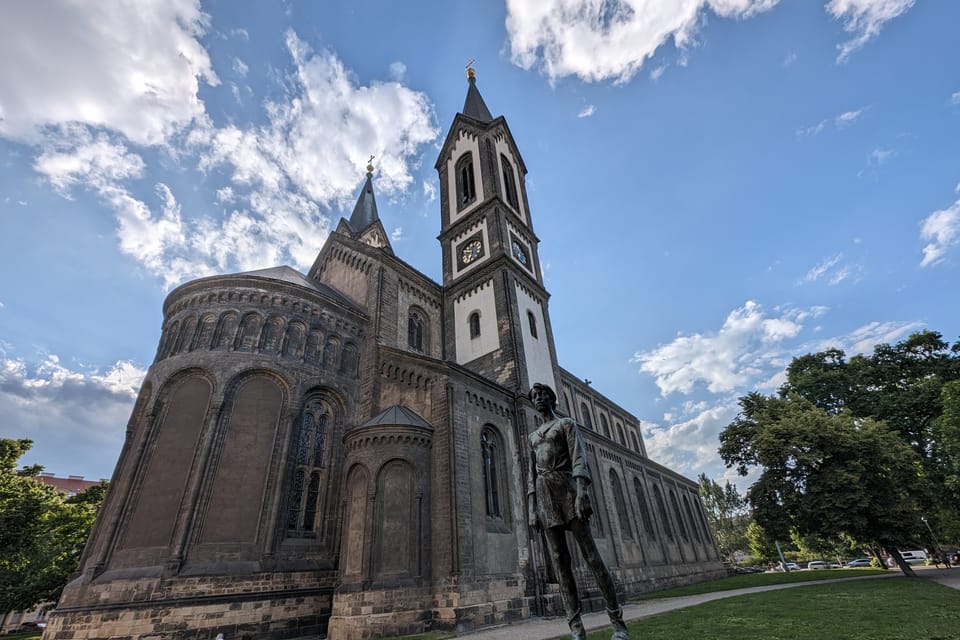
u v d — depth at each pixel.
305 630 19.28
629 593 31.23
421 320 35.31
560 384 36.72
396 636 17.00
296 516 21.56
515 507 23.81
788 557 96.81
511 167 46.81
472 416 24.02
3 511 28.31
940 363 37.00
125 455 22.09
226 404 21.62
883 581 24.73
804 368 42.81
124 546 18.48
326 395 25.36
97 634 16.30
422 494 20.45
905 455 27.22
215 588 17.83
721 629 10.27
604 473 37.09
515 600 20.50
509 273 35.44
